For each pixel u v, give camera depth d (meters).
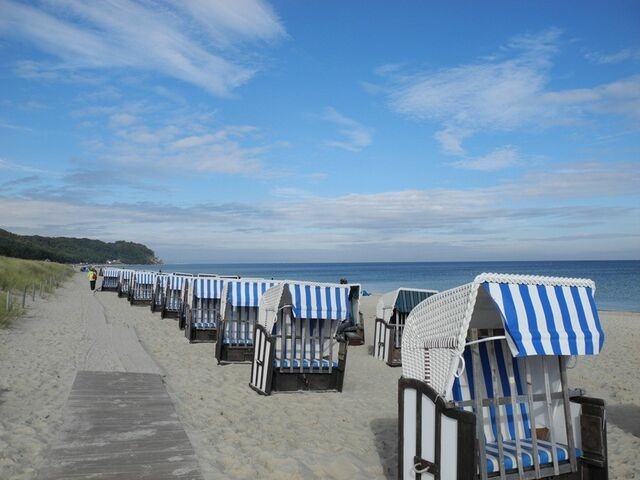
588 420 4.66
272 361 8.95
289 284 8.78
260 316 9.69
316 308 8.84
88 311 21.56
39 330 14.80
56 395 7.96
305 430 7.10
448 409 4.15
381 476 5.56
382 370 12.13
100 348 12.53
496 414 4.43
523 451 4.50
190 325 14.86
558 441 4.88
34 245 113.94
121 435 6.11
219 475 5.22
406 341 4.79
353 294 9.65
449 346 4.24
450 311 4.31
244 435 6.65
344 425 7.43
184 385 9.40
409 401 4.59
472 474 3.95
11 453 5.45
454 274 106.75
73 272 77.06
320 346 9.53
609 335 17.91
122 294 32.50
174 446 5.82
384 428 7.32
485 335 4.89
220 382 9.90
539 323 4.23
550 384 5.06
